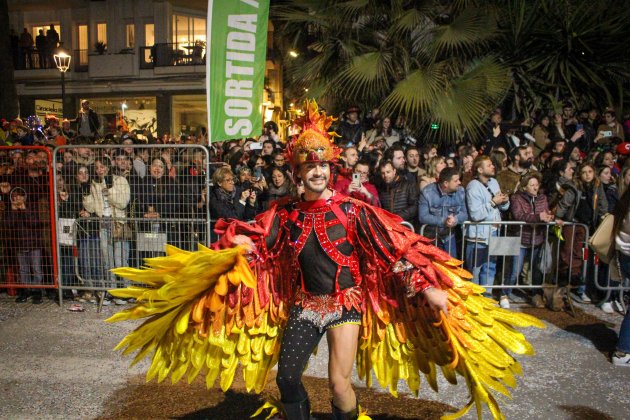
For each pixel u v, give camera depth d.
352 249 2.81
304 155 2.73
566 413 3.76
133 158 6.20
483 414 3.74
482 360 2.99
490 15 9.78
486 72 9.50
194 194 6.16
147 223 6.21
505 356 3.02
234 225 2.87
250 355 3.04
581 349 4.95
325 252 2.76
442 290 2.92
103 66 23.72
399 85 9.22
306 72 10.29
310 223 2.79
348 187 5.35
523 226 6.23
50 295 6.61
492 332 3.04
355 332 2.79
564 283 6.17
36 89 24.36
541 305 6.19
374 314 3.03
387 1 10.12
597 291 6.41
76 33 24.44
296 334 2.80
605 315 5.92
